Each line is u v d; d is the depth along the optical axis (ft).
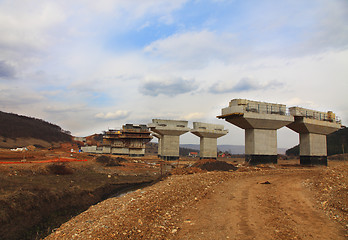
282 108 156.15
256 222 42.32
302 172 116.06
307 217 44.50
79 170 129.29
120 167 161.38
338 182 64.80
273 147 152.56
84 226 44.70
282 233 37.04
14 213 59.00
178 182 75.15
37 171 101.30
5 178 80.74
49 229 58.54
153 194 60.70
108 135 321.11
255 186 75.61
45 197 72.23
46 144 416.46
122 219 43.75
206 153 225.15
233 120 150.00
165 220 44.04
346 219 42.42
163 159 220.43
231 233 37.60
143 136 292.61
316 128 174.40
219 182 82.02
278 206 52.16
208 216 46.14
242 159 291.99
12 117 479.41
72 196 82.69
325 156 181.88
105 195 100.22
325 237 35.50
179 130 220.64
